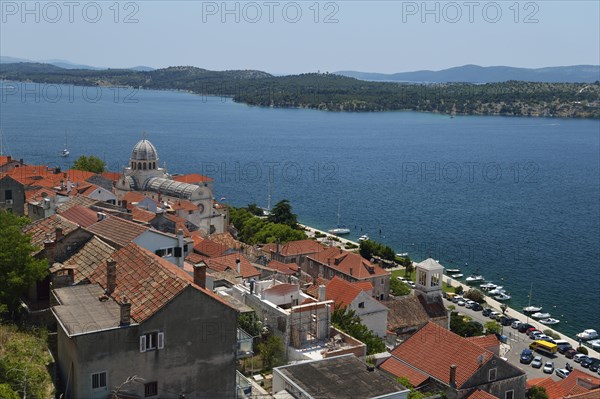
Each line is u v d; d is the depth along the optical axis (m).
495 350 96.88
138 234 78.62
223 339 54.25
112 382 50.06
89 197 126.38
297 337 79.69
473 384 79.88
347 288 107.31
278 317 80.88
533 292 173.75
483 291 172.12
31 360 54.16
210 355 53.81
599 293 174.62
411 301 122.06
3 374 51.25
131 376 50.69
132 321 50.97
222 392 54.72
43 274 63.31
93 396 49.41
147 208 146.00
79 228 68.56
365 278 145.12
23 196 123.31
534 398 86.88
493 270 193.25
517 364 121.38
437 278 123.75
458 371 80.69
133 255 60.59
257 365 74.81
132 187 181.38
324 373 65.44
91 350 48.94
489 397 78.44
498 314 149.12
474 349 82.75
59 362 54.47
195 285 55.28
